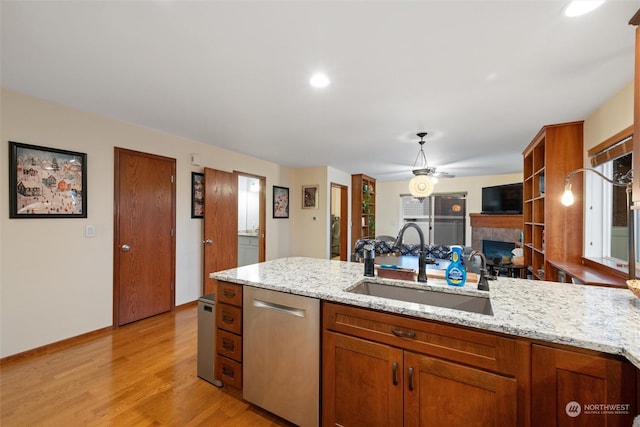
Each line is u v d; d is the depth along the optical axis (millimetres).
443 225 7441
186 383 2010
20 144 2301
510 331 1046
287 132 3389
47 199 2467
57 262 2539
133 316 3113
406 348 1252
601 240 2717
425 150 4258
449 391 1162
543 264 3355
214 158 4125
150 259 3283
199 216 3879
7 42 1620
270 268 2139
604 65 1849
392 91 2250
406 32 1524
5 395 1854
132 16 1404
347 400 1402
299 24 1465
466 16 1395
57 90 2268
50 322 2496
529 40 1585
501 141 3693
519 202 5508
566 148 2963
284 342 1593
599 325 1058
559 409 989
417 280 1709
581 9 1325
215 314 1908
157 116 2859
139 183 3170
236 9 1355
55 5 1322
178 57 1786
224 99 2420
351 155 4680
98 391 1907
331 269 2100
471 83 2109
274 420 1670
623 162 2396
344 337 1407
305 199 5910
